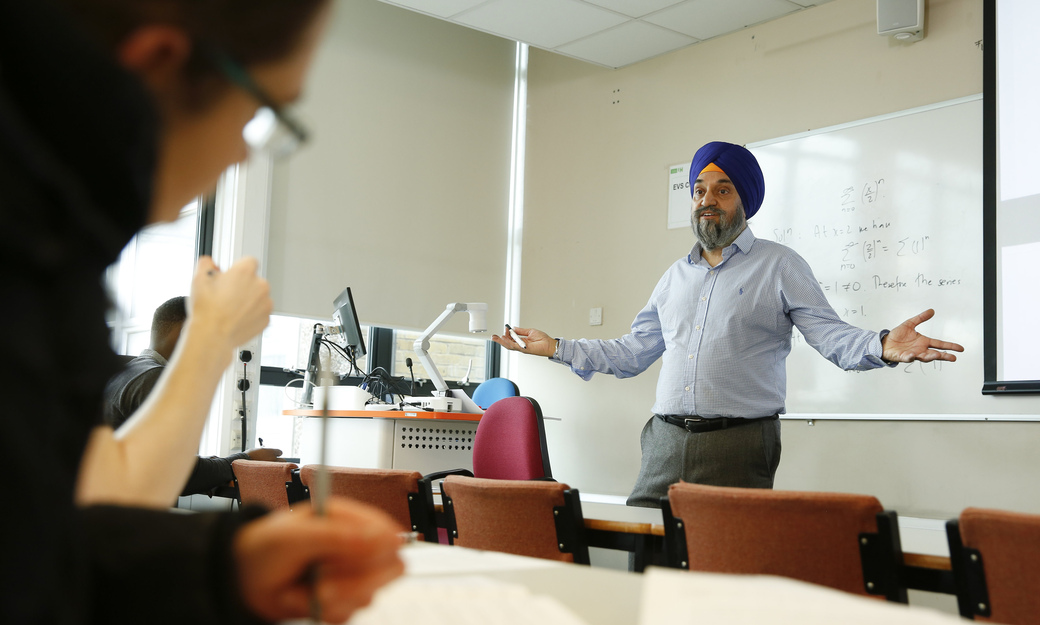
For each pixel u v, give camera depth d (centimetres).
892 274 395
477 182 555
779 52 450
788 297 261
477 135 557
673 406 266
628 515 186
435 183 535
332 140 494
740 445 254
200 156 33
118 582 35
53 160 26
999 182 359
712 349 261
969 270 371
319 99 491
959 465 364
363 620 51
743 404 257
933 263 382
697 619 49
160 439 66
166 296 469
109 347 30
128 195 29
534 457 282
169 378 69
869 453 392
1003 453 353
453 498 189
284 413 371
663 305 285
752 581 59
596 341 295
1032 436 346
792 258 266
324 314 482
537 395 536
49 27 26
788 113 442
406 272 517
